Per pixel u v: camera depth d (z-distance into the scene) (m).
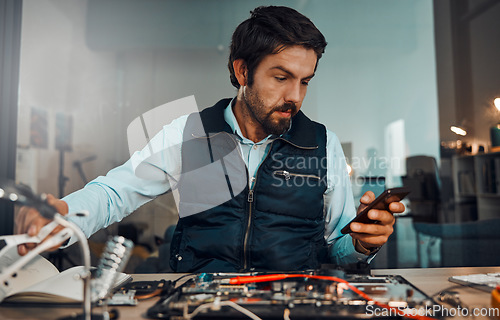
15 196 0.53
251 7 3.00
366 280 0.69
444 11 3.18
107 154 3.06
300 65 1.16
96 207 1.02
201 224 1.24
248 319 0.54
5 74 1.72
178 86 3.07
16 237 0.61
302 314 0.53
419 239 2.90
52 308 0.62
